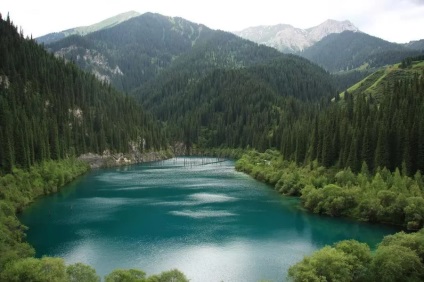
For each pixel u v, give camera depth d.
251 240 83.12
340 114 151.88
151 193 134.50
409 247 57.44
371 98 190.75
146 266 69.12
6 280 49.62
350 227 90.88
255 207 112.44
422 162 107.81
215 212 107.19
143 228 91.94
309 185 118.81
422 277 53.91
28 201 114.12
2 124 136.12
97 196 129.00
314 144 148.00
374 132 120.06
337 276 51.62
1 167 120.44
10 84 188.62
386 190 94.94
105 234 87.25
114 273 50.03
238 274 65.75
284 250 76.88
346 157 126.50
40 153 148.75
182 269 67.88
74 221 97.38
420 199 87.62
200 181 161.75
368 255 56.81
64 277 49.84
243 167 192.25
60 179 145.25
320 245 79.38
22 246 65.75
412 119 118.38
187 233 88.19
